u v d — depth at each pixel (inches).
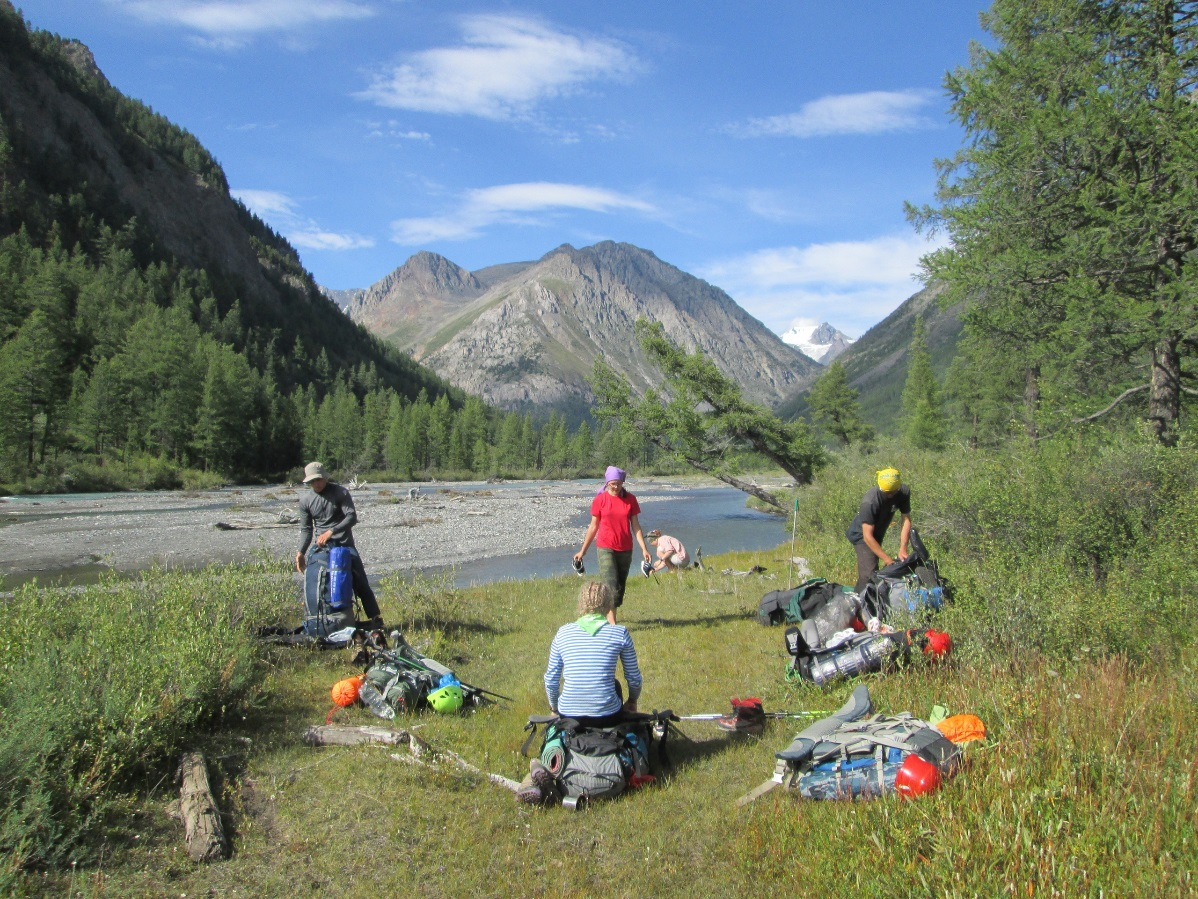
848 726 169.2
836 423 2389.3
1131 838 122.8
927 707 190.9
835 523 633.6
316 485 315.9
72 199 4766.2
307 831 156.0
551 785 167.3
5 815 138.3
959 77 513.7
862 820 140.5
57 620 257.9
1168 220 414.9
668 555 561.3
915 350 2206.0
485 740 206.8
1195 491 296.8
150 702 179.2
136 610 271.9
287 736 209.3
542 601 456.4
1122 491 317.1
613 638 185.0
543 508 1743.4
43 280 3206.2
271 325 5782.5
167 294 4692.4
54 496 2025.1
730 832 151.4
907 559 280.5
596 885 135.3
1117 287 460.1
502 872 141.0
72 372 2795.3
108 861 140.4
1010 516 335.3
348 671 276.7
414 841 152.9
